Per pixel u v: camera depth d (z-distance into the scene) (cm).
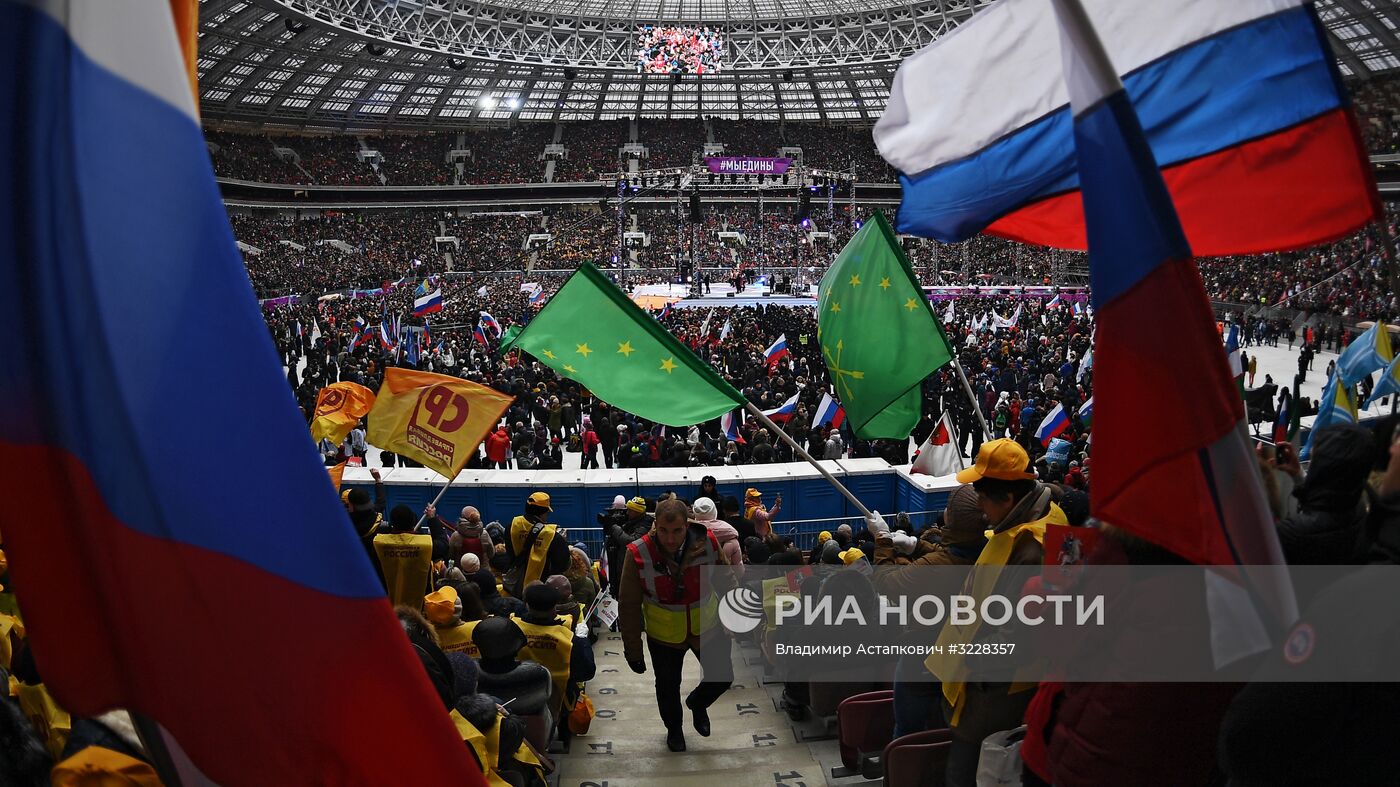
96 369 163
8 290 159
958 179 454
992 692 347
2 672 360
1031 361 2630
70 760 236
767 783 496
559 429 2041
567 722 576
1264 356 3481
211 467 167
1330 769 179
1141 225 228
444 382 903
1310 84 379
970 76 443
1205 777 227
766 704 628
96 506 165
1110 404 228
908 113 461
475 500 1380
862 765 488
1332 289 4094
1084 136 231
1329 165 378
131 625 167
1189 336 224
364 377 2366
